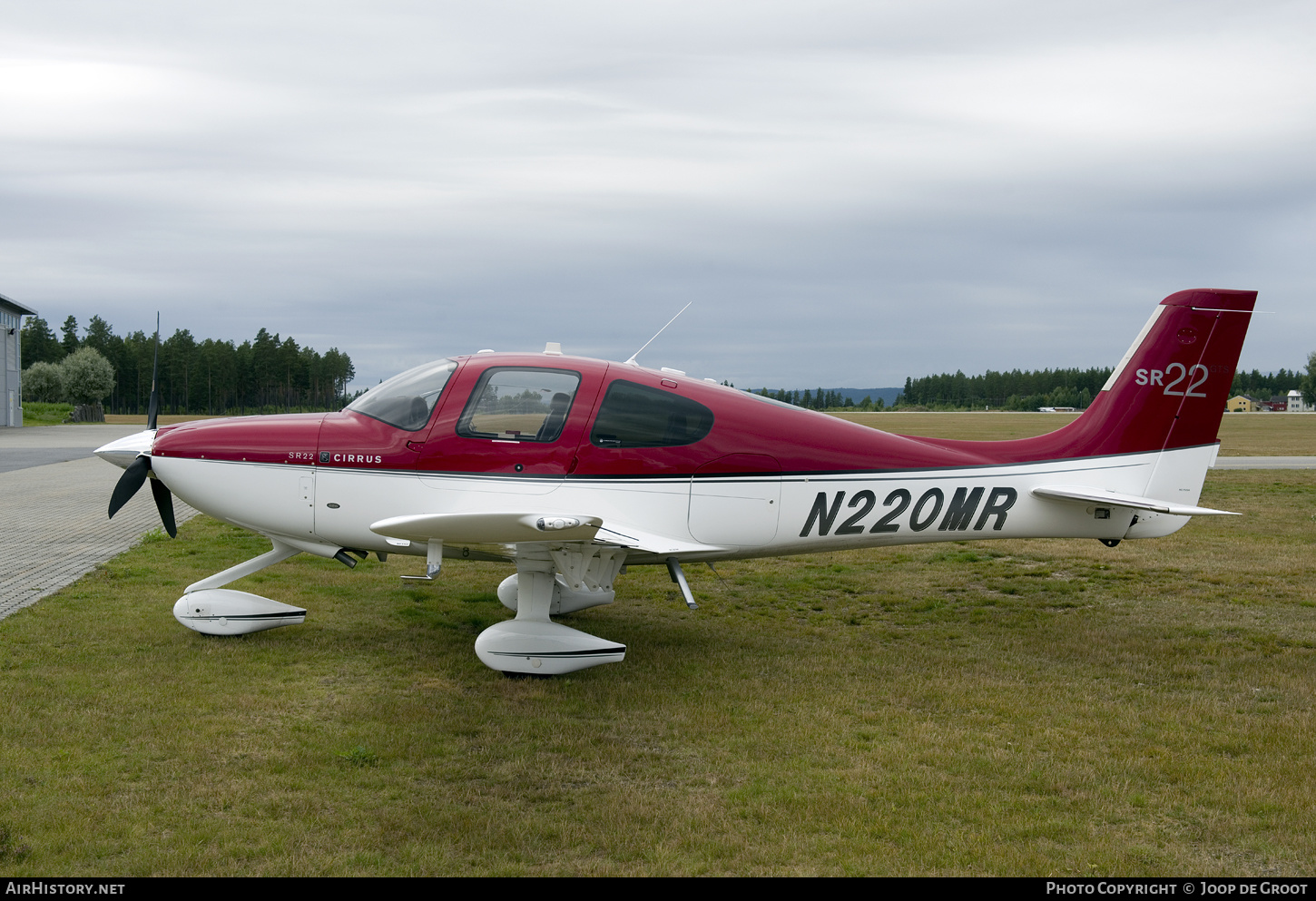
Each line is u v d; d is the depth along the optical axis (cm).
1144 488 721
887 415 9000
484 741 475
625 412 629
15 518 1225
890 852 365
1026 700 552
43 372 8094
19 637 632
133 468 650
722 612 800
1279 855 368
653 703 541
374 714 507
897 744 479
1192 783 434
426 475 624
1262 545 1134
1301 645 684
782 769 446
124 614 703
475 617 742
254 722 488
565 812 394
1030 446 713
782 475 651
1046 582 934
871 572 991
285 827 371
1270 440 3622
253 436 648
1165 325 720
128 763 429
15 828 361
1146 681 595
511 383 632
